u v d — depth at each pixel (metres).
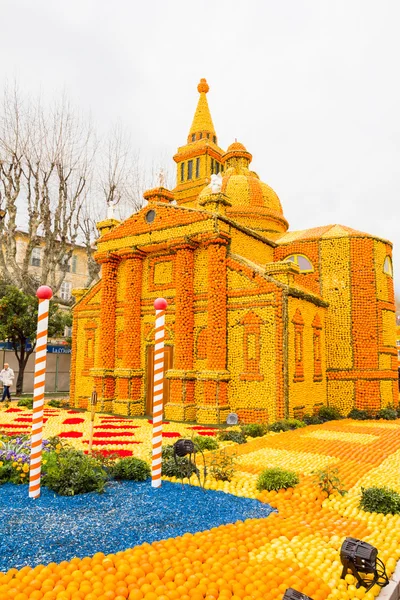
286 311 19.41
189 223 21.69
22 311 28.25
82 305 26.88
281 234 29.45
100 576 5.12
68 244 42.19
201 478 9.95
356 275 24.80
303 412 20.70
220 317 20.36
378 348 24.23
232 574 5.36
